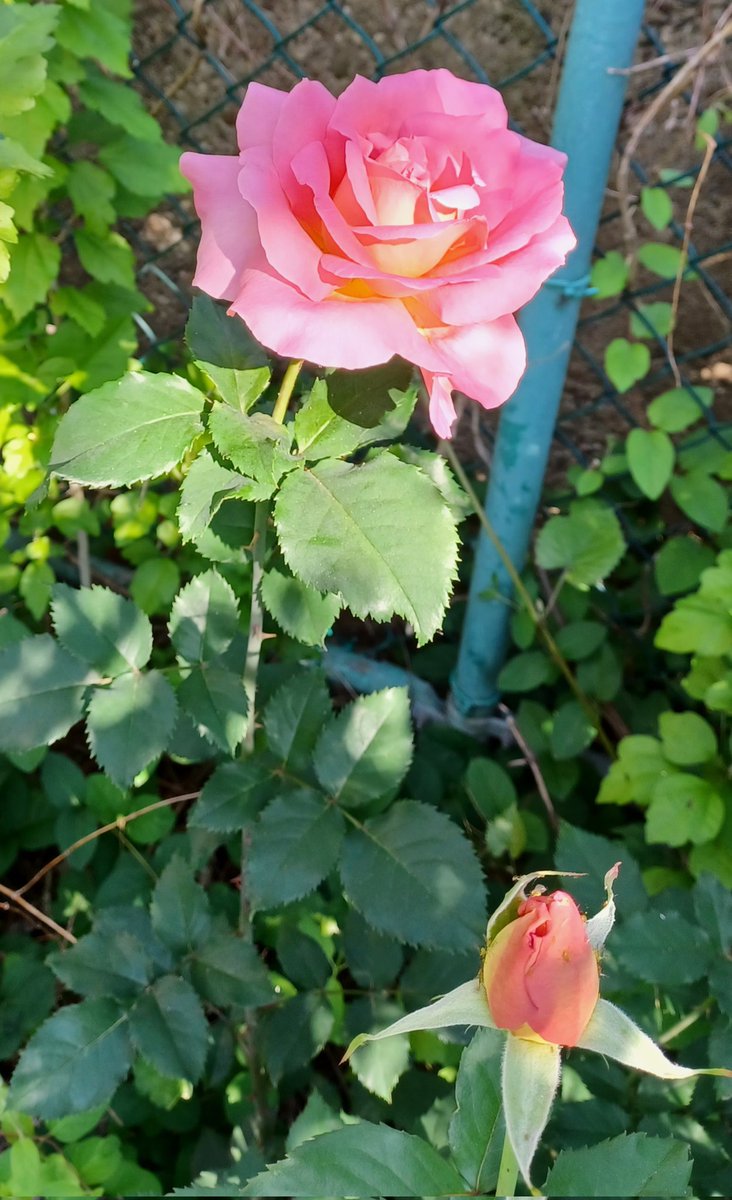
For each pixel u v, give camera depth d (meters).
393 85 0.29
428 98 0.30
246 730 0.39
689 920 0.44
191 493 0.30
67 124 0.54
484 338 0.30
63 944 0.53
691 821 0.49
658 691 0.66
